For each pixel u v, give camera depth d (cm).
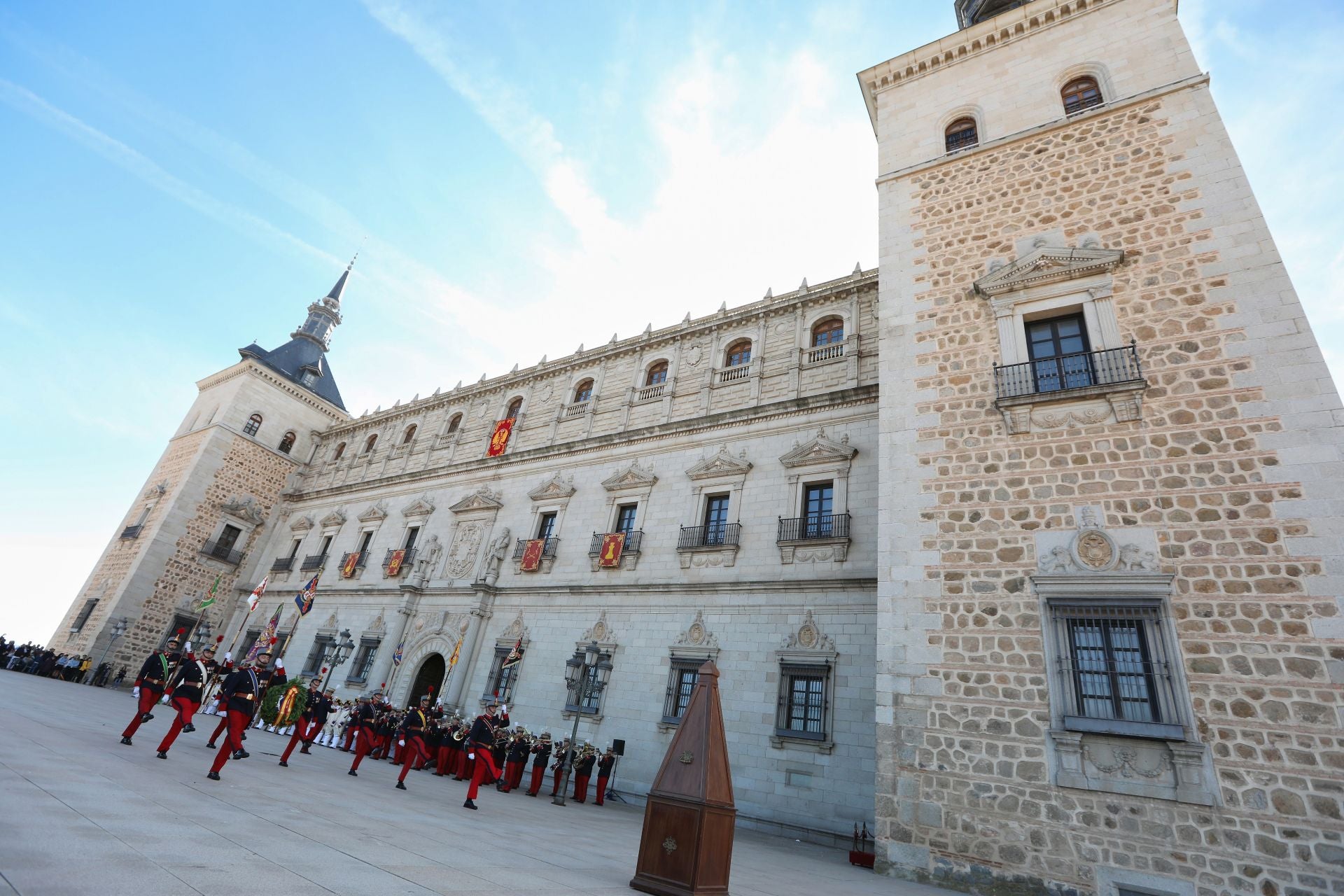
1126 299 1417
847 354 2331
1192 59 1611
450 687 2609
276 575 4038
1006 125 1834
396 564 3291
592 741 2188
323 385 5047
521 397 3519
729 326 2775
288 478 4575
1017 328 1520
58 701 1931
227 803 791
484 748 1254
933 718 1250
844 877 1100
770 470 2297
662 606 2280
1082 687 1159
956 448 1460
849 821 1655
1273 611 1063
